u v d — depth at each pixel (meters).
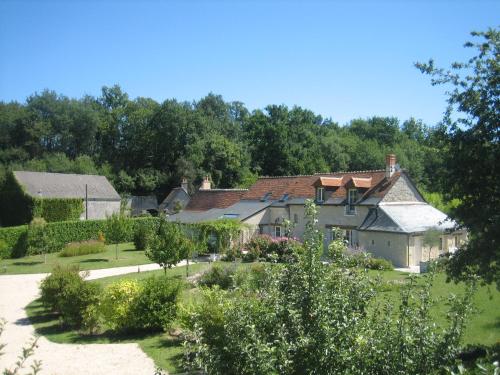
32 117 79.38
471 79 11.02
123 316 17.23
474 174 10.55
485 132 10.51
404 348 6.29
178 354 14.74
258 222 44.09
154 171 82.31
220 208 51.03
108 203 59.12
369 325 6.85
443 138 11.28
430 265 8.24
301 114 86.19
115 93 96.75
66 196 55.06
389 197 36.84
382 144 94.38
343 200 39.03
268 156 80.19
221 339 8.60
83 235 46.09
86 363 14.07
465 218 10.66
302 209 42.19
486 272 10.50
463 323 6.97
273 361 6.05
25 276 31.31
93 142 87.75
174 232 28.48
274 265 7.98
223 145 78.31
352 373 6.05
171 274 30.16
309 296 6.74
